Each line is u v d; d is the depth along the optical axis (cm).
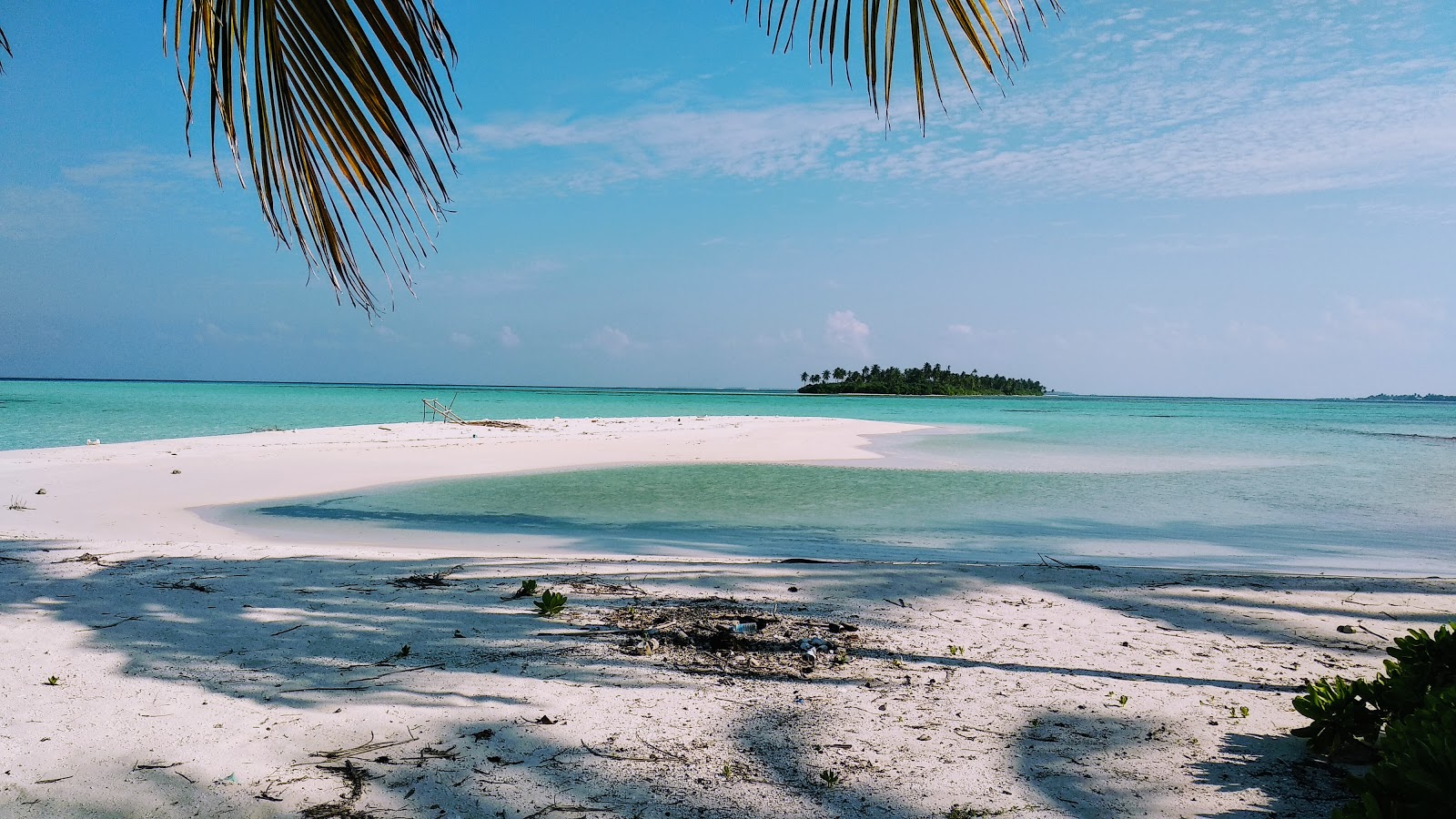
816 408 9275
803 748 339
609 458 2225
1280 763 332
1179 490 1664
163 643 462
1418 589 680
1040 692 414
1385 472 2084
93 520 1116
